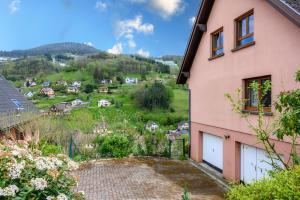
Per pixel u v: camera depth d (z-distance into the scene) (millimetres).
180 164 16078
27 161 5457
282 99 6109
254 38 11016
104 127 21453
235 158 12383
